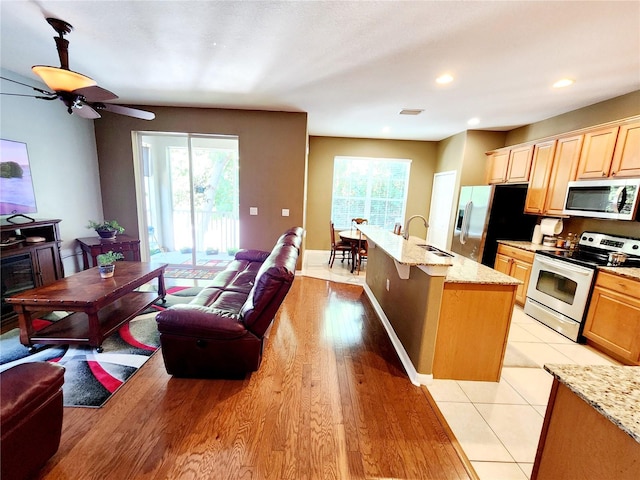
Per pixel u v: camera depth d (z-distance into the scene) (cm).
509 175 418
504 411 186
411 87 299
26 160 318
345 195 628
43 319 281
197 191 581
